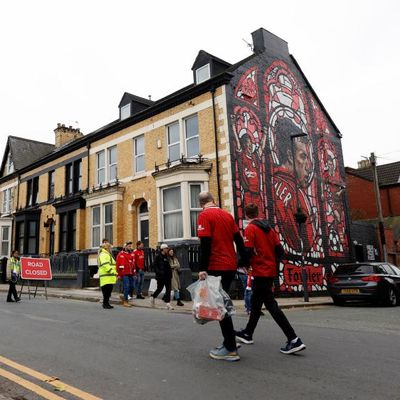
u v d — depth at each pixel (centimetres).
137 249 1409
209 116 1620
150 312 1022
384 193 2959
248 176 1579
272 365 473
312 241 1839
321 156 2055
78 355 539
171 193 1677
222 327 499
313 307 1291
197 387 402
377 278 1325
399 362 488
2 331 723
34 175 2605
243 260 530
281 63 1930
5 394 399
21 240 2548
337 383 409
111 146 2044
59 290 1761
